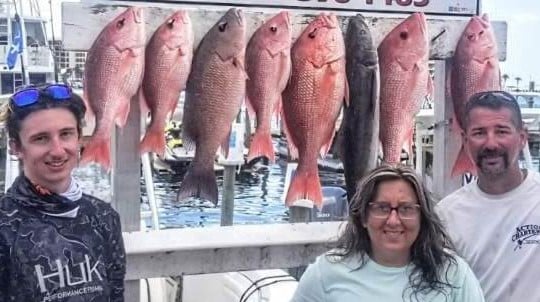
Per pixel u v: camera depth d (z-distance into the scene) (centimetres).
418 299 202
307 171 332
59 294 184
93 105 298
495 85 352
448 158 365
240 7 324
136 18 298
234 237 318
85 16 297
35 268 182
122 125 301
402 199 205
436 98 371
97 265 193
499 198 238
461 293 205
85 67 300
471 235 241
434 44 350
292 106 327
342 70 327
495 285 233
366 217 209
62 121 189
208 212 839
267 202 1022
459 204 246
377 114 335
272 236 323
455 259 211
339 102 328
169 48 303
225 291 376
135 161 313
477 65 349
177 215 821
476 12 360
